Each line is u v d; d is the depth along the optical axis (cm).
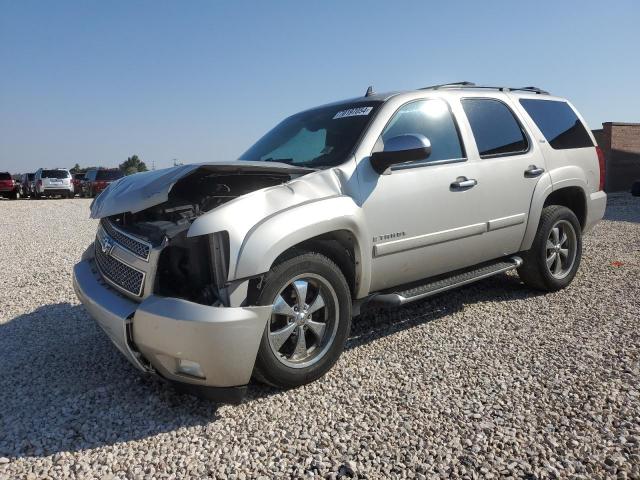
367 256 376
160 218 363
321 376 357
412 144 361
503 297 536
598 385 334
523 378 349
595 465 254
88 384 362
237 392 310
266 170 345
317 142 423
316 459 267
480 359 383
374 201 380
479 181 454
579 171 560
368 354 400
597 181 596
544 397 322
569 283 561
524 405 314
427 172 417
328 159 395
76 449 283
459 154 450
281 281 324
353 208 362
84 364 397
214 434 294
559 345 403
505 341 416
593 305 498
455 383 346
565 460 258
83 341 446
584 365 365
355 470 256
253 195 327
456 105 465
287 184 346
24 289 636
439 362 380
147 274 313
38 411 325
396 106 422
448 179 430
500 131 495
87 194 3297
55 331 474
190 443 287
